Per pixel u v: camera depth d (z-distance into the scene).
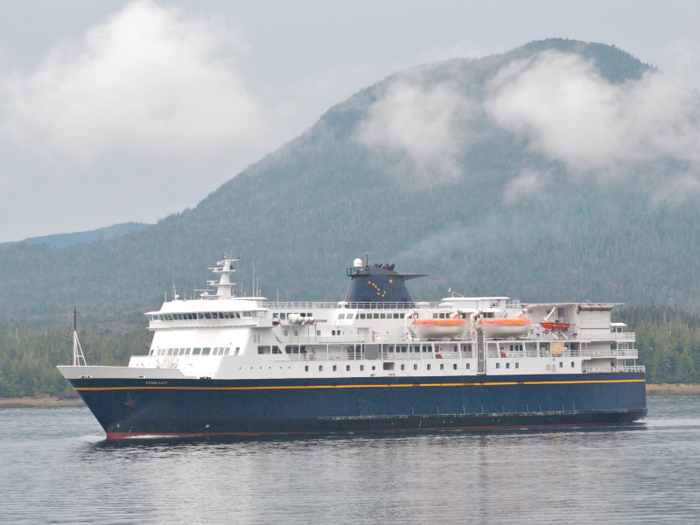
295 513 172.25
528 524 165.12
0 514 175.12
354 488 191.25
